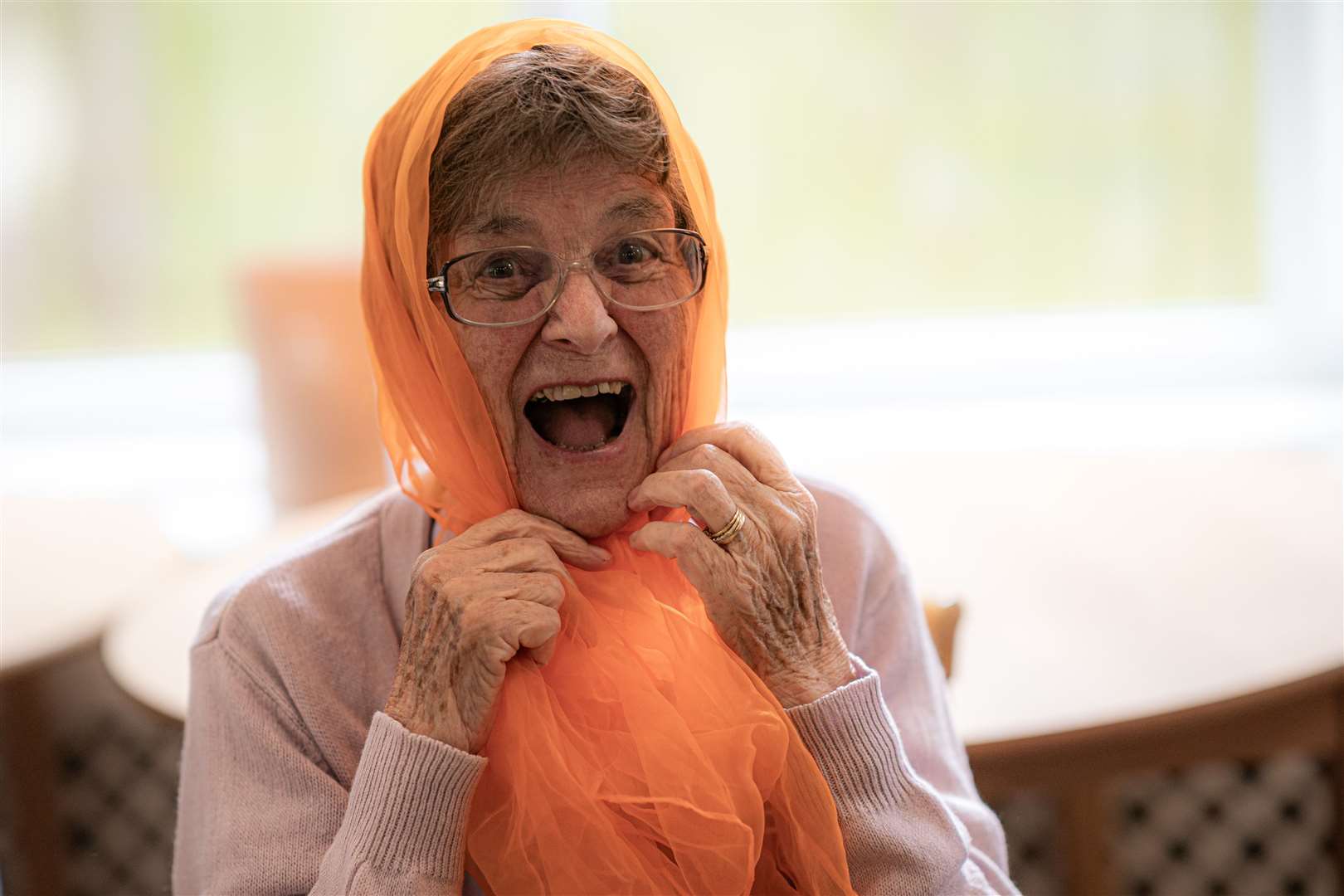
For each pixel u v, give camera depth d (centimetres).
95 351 318
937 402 316
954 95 293
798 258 307
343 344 241
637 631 106
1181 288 308
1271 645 148
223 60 294
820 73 291
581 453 107
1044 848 190
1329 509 203
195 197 303
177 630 165
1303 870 199
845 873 100
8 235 308
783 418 312
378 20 291
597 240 102
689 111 293
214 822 106
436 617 100
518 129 99
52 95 297
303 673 109
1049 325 312
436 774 97
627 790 103
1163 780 197
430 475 117
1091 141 297
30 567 212
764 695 102
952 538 201
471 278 103
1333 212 300
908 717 114
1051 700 138
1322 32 289
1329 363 310
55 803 219
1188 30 289
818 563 105
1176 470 232
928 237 305
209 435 325
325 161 299
